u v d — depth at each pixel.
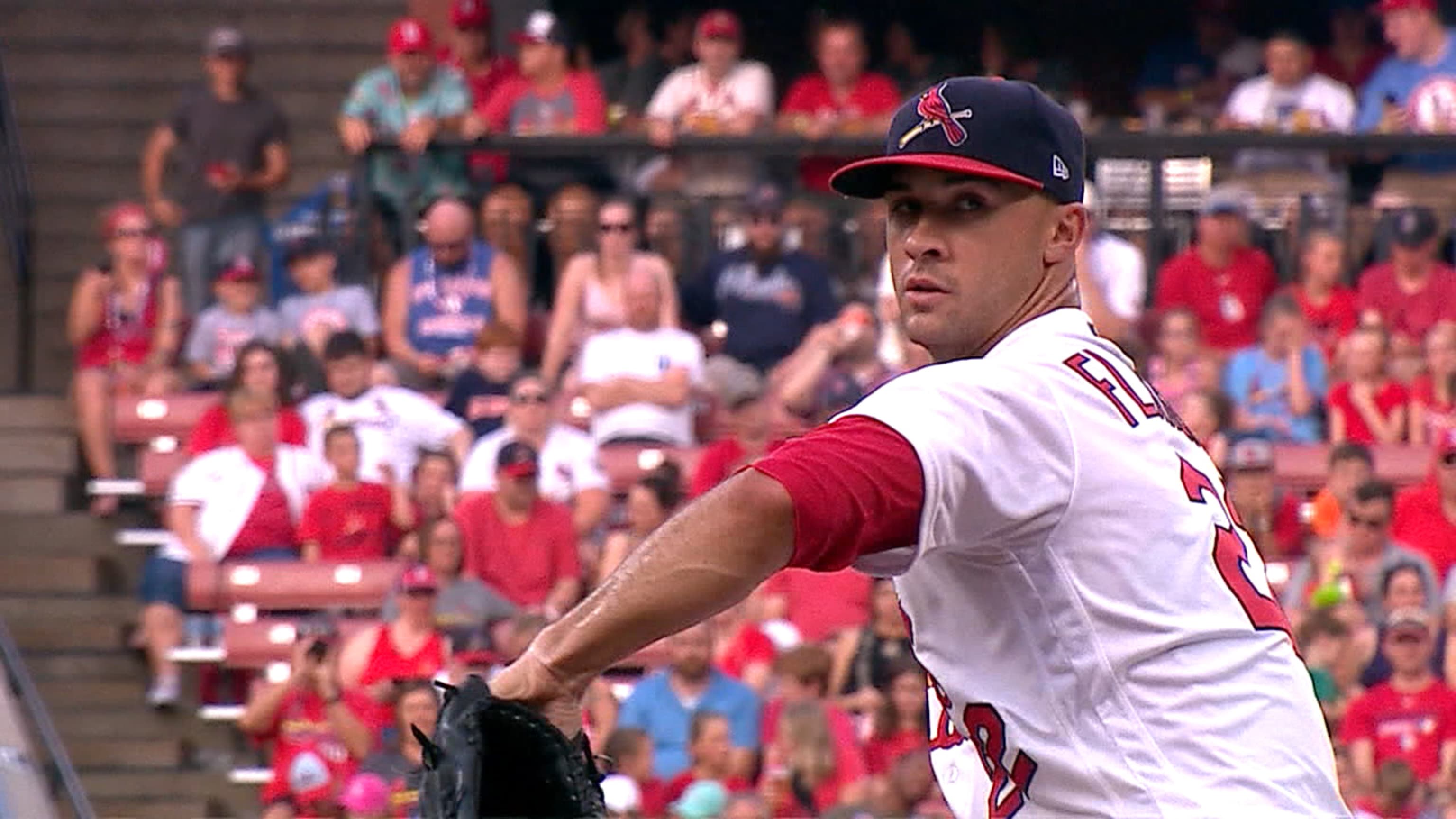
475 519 27.16
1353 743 24.44
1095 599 7.35
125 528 32.62
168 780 29.06
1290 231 34.25
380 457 30.06
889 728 23.84
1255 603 7.65
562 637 6.75
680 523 6.68
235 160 34.75
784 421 30.72
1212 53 39.97
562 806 6.82
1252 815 7.34
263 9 40.69
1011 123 7.57
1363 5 39.34
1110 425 7.39
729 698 23.52
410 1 40.09
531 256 34.28
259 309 33.97
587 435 30.89
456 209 32.91
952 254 7.64
